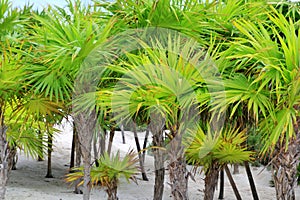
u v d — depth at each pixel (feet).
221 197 19.38
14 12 11.32
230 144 10.93
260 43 9.27
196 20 10.34
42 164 25.07
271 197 19.72
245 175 24.88
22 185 18.95
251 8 11.25
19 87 11.25
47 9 10.62
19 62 10.39
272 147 9.23
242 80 9.77
